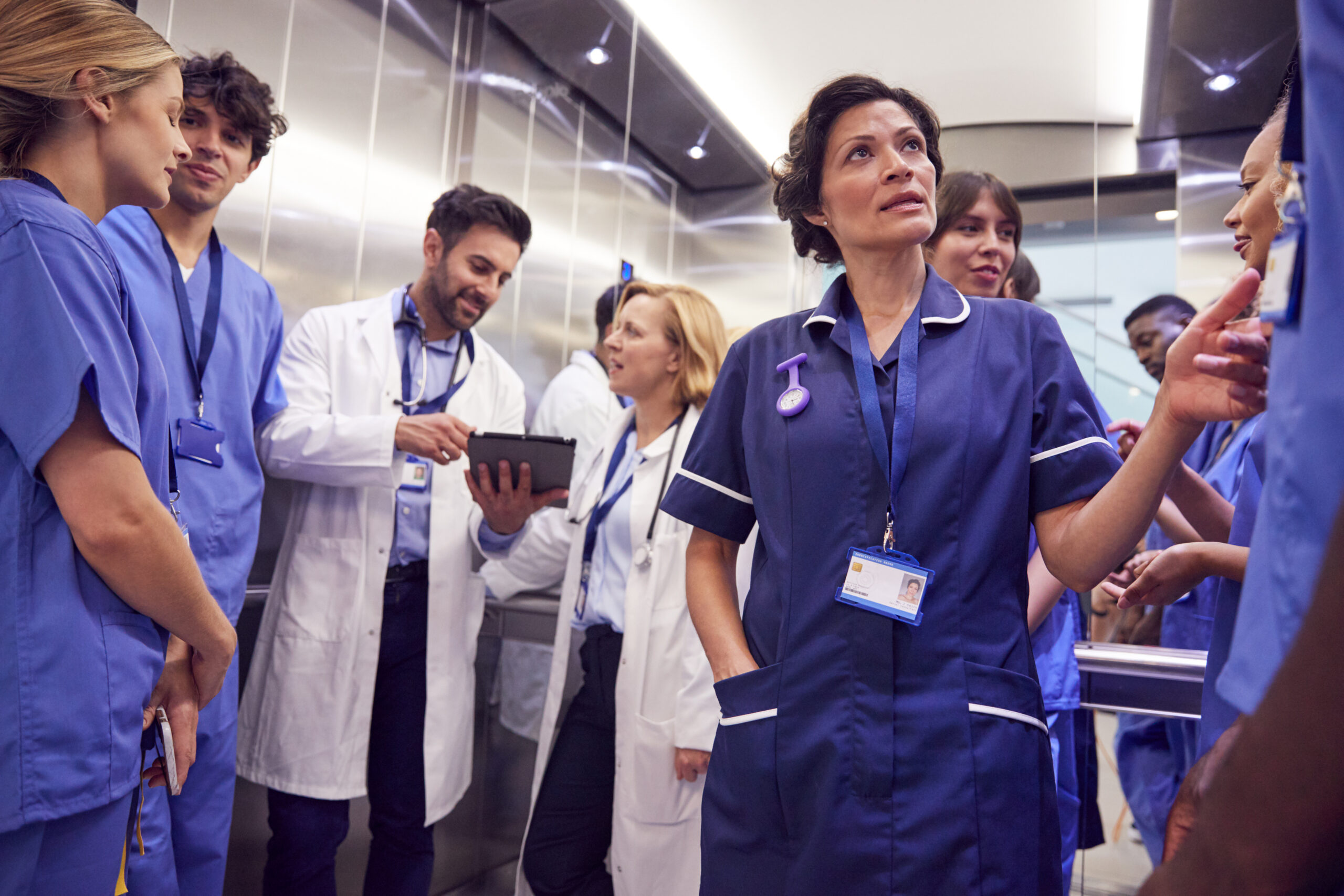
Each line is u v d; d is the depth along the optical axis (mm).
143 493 924
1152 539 1823
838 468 993
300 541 2012
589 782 1935
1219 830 393
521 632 2600
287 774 1890
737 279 2850
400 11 2809
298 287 2496
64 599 881
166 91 1088
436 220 2238
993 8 2418
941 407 978
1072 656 1601
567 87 3051
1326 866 358
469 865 2670
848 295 1140
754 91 2793
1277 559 408
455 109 3014
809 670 940
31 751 833
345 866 2471
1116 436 1946
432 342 2293
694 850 1746
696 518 1157
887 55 2564
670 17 2807
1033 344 1028
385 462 1896
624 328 2102
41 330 879
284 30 2436
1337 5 377
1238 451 1769
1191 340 804
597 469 2184
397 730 2051
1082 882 1877
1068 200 2377
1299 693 353
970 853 846
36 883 846
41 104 987
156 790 1448
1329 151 379
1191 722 1854
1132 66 2316
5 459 881
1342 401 364
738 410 1176
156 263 1637
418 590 2102
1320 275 385
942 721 881
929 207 1056
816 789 910
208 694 1135
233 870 2150
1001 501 944
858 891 871
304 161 2508
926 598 921
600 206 3025
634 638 1841
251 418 1806
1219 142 2248
